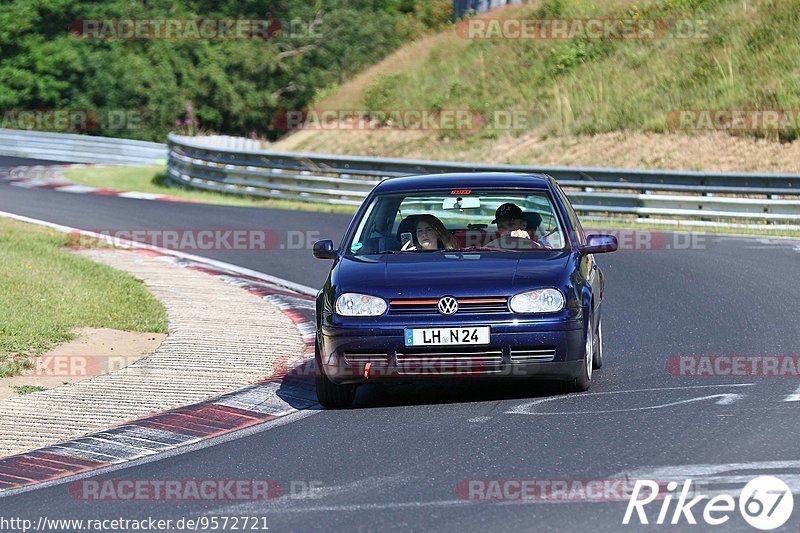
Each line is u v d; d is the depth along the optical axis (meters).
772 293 45.03
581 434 24.52
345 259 30.73
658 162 90.69
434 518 19.02
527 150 101.69
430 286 28.11
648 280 50.66
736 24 107.94
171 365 35.16
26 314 41.03
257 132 176.25
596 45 115.56
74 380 33.34
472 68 122.25
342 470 22.69
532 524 18.42
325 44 179.50
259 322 42.72
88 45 172.62
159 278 53.41
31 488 22.89
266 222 76.31
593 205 76.50
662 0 116.88
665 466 21.58
